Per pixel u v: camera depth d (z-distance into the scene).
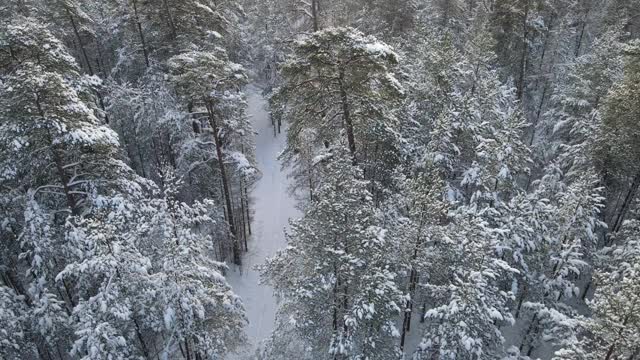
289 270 17.34
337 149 17.36
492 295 16.52
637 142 21.16
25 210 17.31
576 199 19.33
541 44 36.00
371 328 15.75
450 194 21.08
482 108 25.44
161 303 15.76
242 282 26.45
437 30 32.88
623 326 12.49
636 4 39.12
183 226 17.52
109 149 18.91
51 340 17.12
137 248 17.11
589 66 29.09
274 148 41.53
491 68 34.47
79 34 33.69
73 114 17.62
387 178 22.69
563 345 17.92
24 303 17.64
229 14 36.03
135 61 30.72
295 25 29.42
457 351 15.59
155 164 30.12
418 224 16.73
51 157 18.17
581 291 23.69
